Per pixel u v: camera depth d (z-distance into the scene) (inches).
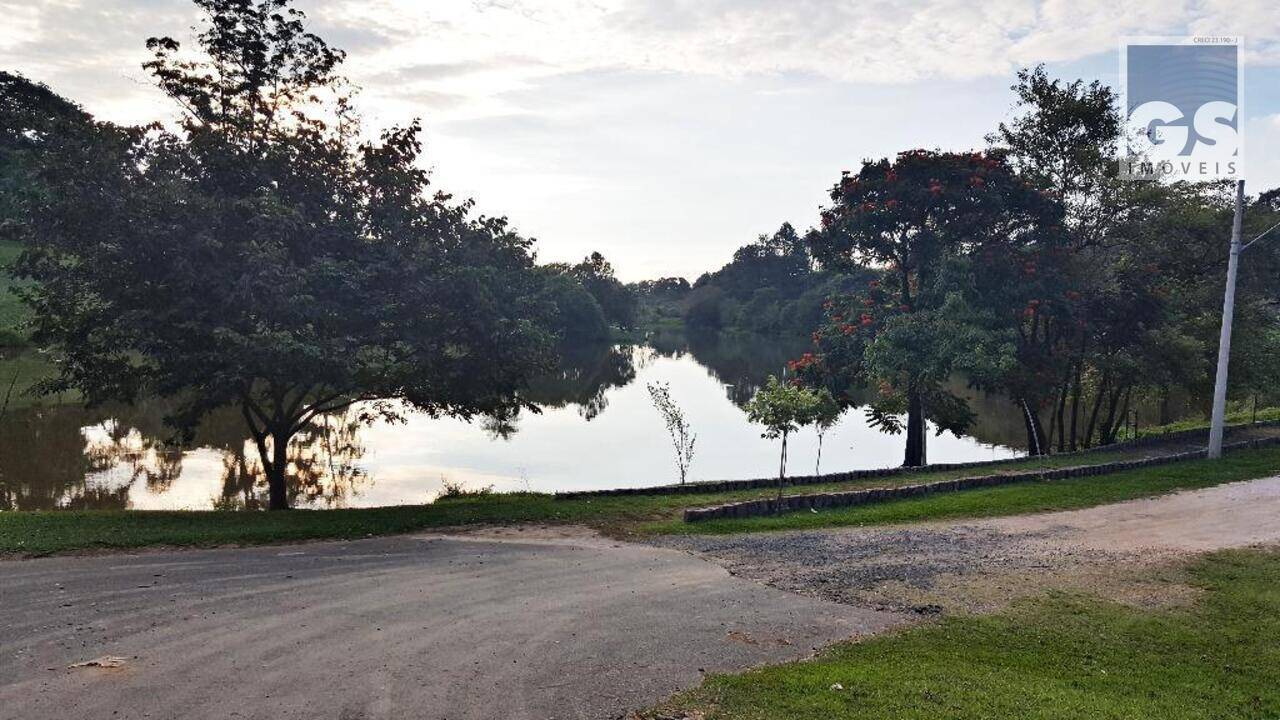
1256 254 1125.7
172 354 565.6
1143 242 1085.1
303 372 581.9
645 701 297.1
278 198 613.0
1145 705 305.3
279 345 534.3
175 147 642.8
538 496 781.9
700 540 565.6
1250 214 1135.0
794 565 503.2
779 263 5378.9
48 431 1118.4
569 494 715.4
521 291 740.0
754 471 1123.3
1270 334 1214.3
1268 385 1187.3
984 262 1007.0
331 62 694.5
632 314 5393.7
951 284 974.4
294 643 345.1
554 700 295.7
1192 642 381.1
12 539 503.5
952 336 925.2
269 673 312.0
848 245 1111.6
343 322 613.9
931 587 461.7
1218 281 1136.8
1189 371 1040.2
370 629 365.7
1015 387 1022.4
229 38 650.2
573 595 429.1
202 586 425.4
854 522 629.0
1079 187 1096.8
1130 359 1015.6
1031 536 585.3
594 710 288.2
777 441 1402.6
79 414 1237.7
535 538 561.9
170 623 366.0
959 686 314.0
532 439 1344.7
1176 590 460.4
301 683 303.4
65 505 783.7
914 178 1047.6
